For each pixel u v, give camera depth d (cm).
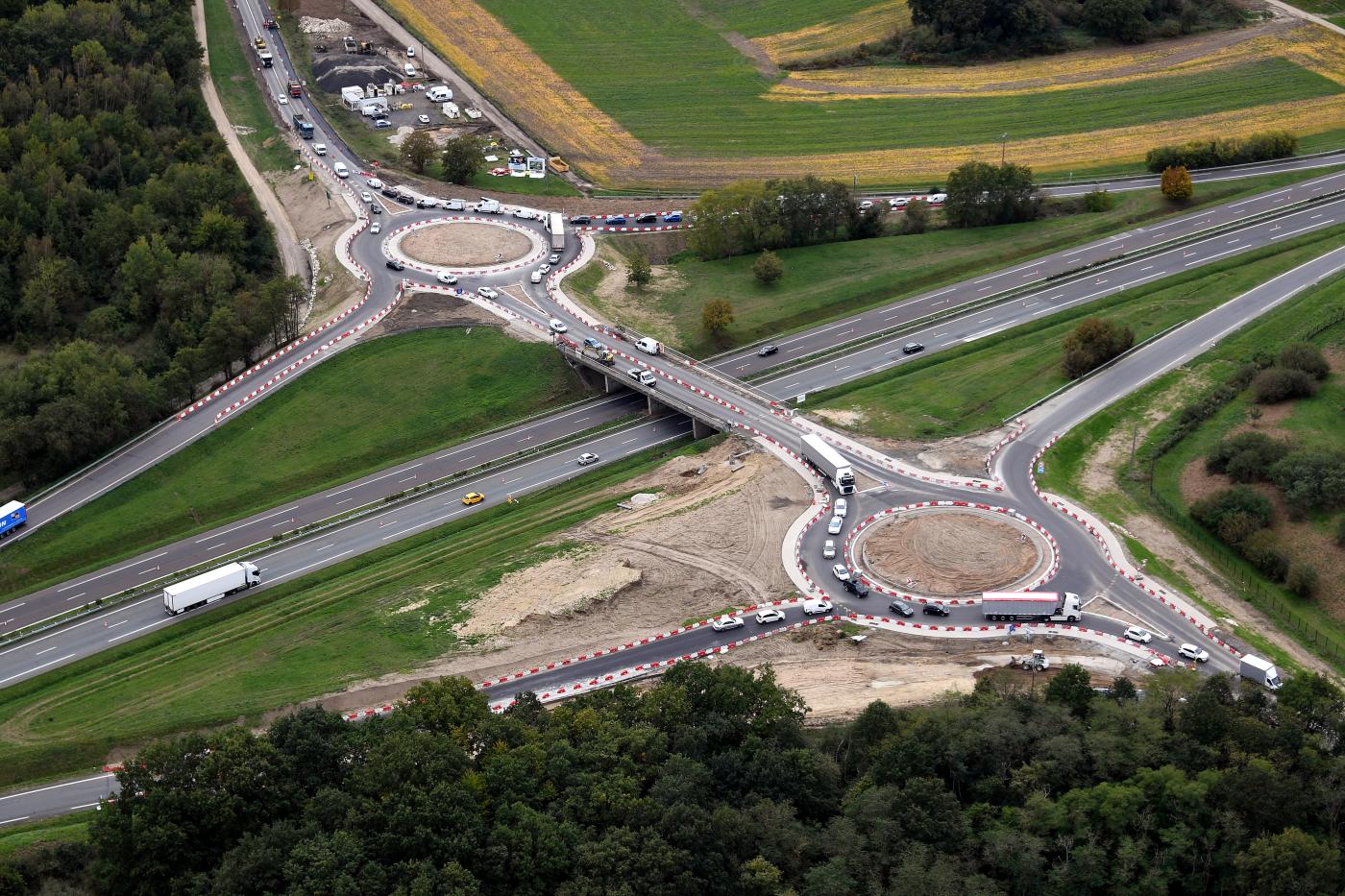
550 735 16838
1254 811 15375
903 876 14812
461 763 16062
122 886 15388
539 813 15475
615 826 15562
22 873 15750
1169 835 15275
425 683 17862
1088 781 16088
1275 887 14525
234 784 15675
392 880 14738
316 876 14500
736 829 15400
